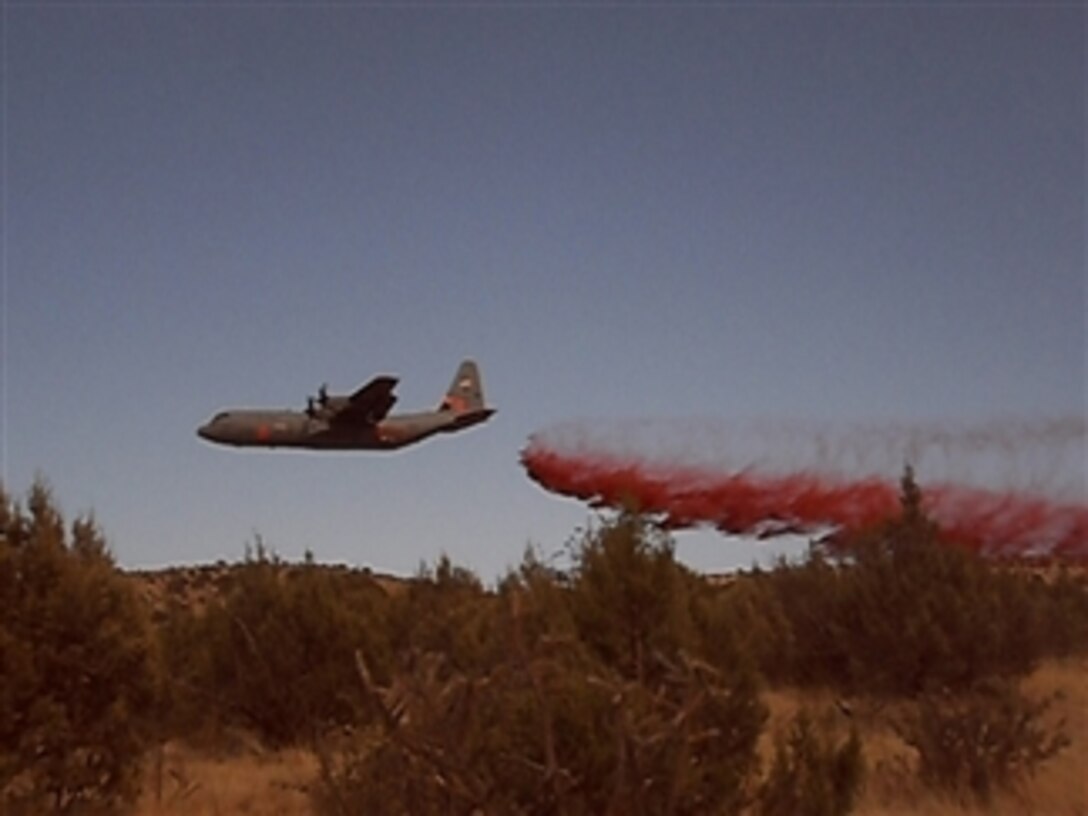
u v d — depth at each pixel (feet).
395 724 30.30
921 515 102.01
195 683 78.89
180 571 208.23
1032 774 53.67
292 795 56.08
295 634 80.69
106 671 54.29
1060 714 76.18
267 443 122.42
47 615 53.83
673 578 46.03
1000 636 90.02
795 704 85.30
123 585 57.41
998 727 54.03
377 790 31.94
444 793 30.91
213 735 77.51
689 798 36.70
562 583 47.80
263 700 79.25
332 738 74.13
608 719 33.94
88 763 53.21
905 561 96.07
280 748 78.13
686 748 32.89
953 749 53.72
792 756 42.47
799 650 96.73
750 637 48.16
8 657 52.21
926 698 57.67
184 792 57.41
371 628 84.94
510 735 33.78
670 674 35.01
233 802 55.93
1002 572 100.27
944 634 87.45
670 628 44.34
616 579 45.68
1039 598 113.50
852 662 90.48
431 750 30.25
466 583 103.09
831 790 40.45
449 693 30.81
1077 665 104.63
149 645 56.75
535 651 34.37
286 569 93.97
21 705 52.08
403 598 98.73
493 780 32.07
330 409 123.75
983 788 52.13
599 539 47.52
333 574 99.81
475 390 155.53
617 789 31.89
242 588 85.35
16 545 57.06
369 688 30.96
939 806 49.37
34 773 52.06
